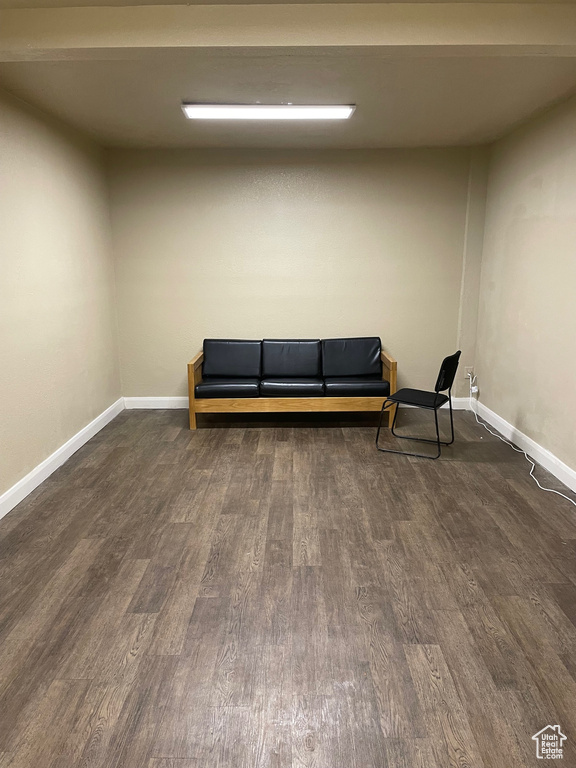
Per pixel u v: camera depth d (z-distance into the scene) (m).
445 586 2.20
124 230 4.61
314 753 1.45
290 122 3.60
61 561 2.39
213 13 2.13
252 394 4.21
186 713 1.58
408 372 4.89
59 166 3.55
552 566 2.34
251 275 4.71
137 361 4.87
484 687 1.67
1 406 2.83
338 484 3.23
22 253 3.05
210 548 2.50
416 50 2.19
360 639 1.89
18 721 1.56
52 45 2.16
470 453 3.75
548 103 3.20
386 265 4.68
